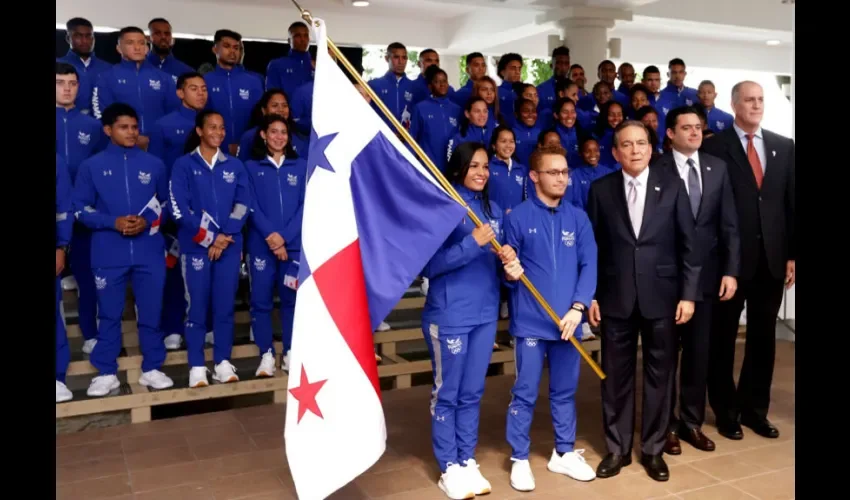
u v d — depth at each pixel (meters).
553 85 7.51
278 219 4.64
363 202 2.78
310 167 2.74
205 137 4.46
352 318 2.66
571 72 7.62
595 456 3.68
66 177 4.11
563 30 9.17
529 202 3.35
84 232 4.61
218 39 5.80
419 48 10.57
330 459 2.58
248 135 5.18
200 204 4.43
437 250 3.11
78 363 4.41
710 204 3.58
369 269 2.76
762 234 3.76
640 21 9.55
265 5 9.10
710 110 7.38
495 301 3.28
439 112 6.15
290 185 4.69
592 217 3.51
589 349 5.57
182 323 4.98
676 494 3.19
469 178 3.28
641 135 3.34
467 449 3.29
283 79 6.32
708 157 3.63
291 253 4.66
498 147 5.37
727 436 3.89
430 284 3.24
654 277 3.36
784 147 3.79
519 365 3.33
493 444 3.86
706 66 12.35
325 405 2.60
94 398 4.15
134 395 4.21
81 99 5.20
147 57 5.89
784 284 3.88
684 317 3.38
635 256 3.37
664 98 7.82
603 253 3.48
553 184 3.29
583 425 4.16
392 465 3.56
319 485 2.57
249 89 5.88
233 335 4.75
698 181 3.60
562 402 3.44
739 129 3.83
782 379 4.95
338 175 2.74
